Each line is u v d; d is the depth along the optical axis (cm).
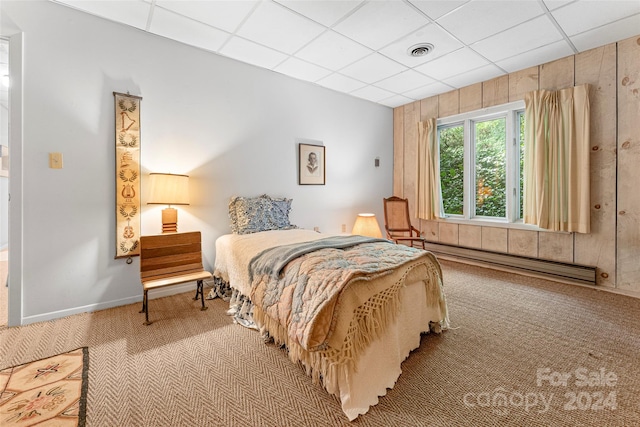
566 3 225
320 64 335
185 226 297
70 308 240
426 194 443
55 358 179
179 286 295
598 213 300
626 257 286
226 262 272
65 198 235
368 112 471
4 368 168
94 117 245
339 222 439
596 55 295
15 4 213
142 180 269
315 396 148
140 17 245
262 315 202
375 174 486
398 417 134
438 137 443
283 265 187
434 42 285
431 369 169
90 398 145
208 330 217
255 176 345
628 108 279
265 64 335
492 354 184
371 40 281
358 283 152
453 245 424
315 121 402
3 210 536
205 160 306
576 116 304
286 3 225
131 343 198
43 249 228
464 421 130
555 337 203
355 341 143
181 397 146
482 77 374
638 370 165
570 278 316
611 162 290
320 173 410
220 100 314
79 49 237
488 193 404
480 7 231
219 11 236
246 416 135
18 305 219
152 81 272
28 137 220
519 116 367
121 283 262
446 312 215
